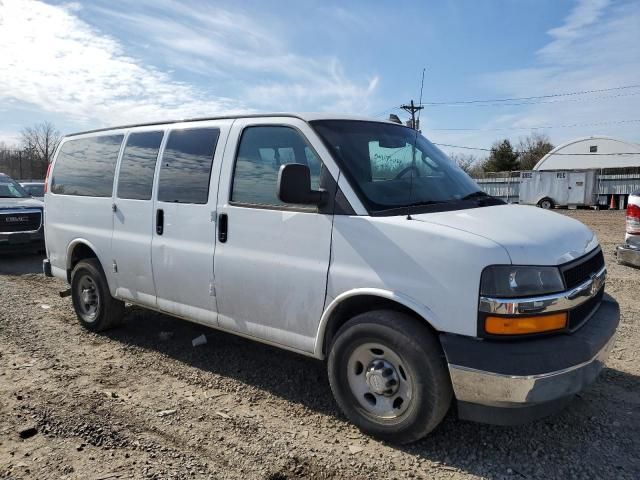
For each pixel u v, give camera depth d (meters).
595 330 3.12
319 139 3.64
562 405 3.09
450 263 2.99
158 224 4.64
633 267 8.84
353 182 3.46
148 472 3.02
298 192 3.34
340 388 3.48
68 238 5.77
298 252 3.62
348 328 3.37
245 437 3.43
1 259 10.88
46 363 4.72
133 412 3.77
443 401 3.08
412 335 3.09
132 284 4.99
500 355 2.83
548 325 2.92
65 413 3.73
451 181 4.09
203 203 4.25
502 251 2.90
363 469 3.07
